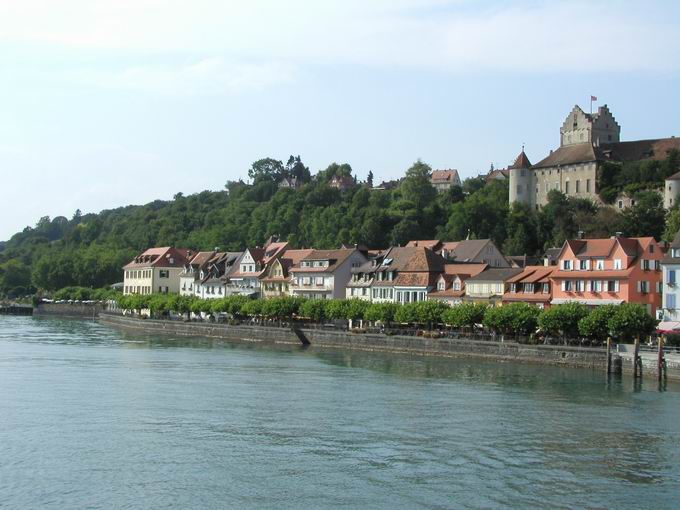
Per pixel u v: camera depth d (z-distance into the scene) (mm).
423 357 135250
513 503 54500
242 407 84125
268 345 162750
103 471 60625
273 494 55812
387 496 55500
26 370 112938
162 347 155625
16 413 80062
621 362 110312
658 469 62531
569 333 127312
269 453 65625
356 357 135875
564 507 54000
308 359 132125
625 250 142750
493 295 159750
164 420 77375
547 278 152750
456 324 141500
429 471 61062
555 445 69000
